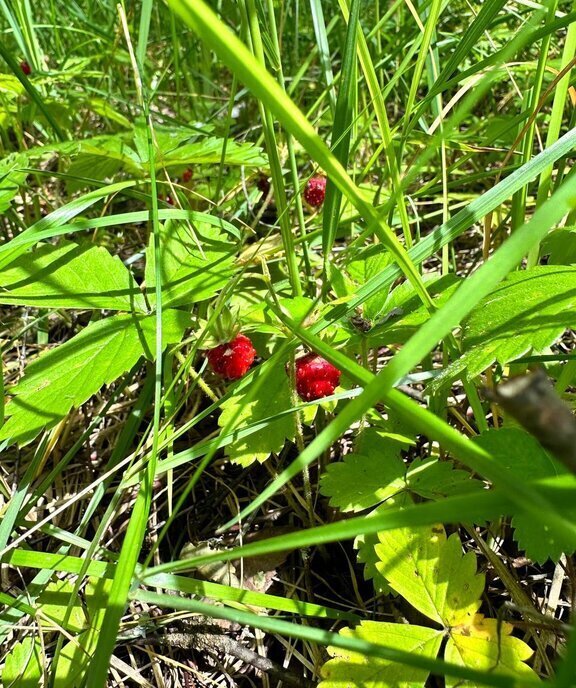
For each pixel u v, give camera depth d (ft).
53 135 0.82
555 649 0.35
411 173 0.26
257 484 0.51
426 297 0.34
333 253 0.66
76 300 0.46
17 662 0.37
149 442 0.42
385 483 0.40
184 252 0.51
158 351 0.40
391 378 0.20
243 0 0.35
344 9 0.39
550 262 0.46
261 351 0.52
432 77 0.59
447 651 0.32
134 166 0.69
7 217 0.74
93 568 0.37
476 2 0.80
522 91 0.77
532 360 0.38
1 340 0.64
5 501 0.50
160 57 1.06
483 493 0.18
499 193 0.38
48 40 1.03
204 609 0.28
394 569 0.35
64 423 0.54
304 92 0.89
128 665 0.41
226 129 0.53
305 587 0.45
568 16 0.38
